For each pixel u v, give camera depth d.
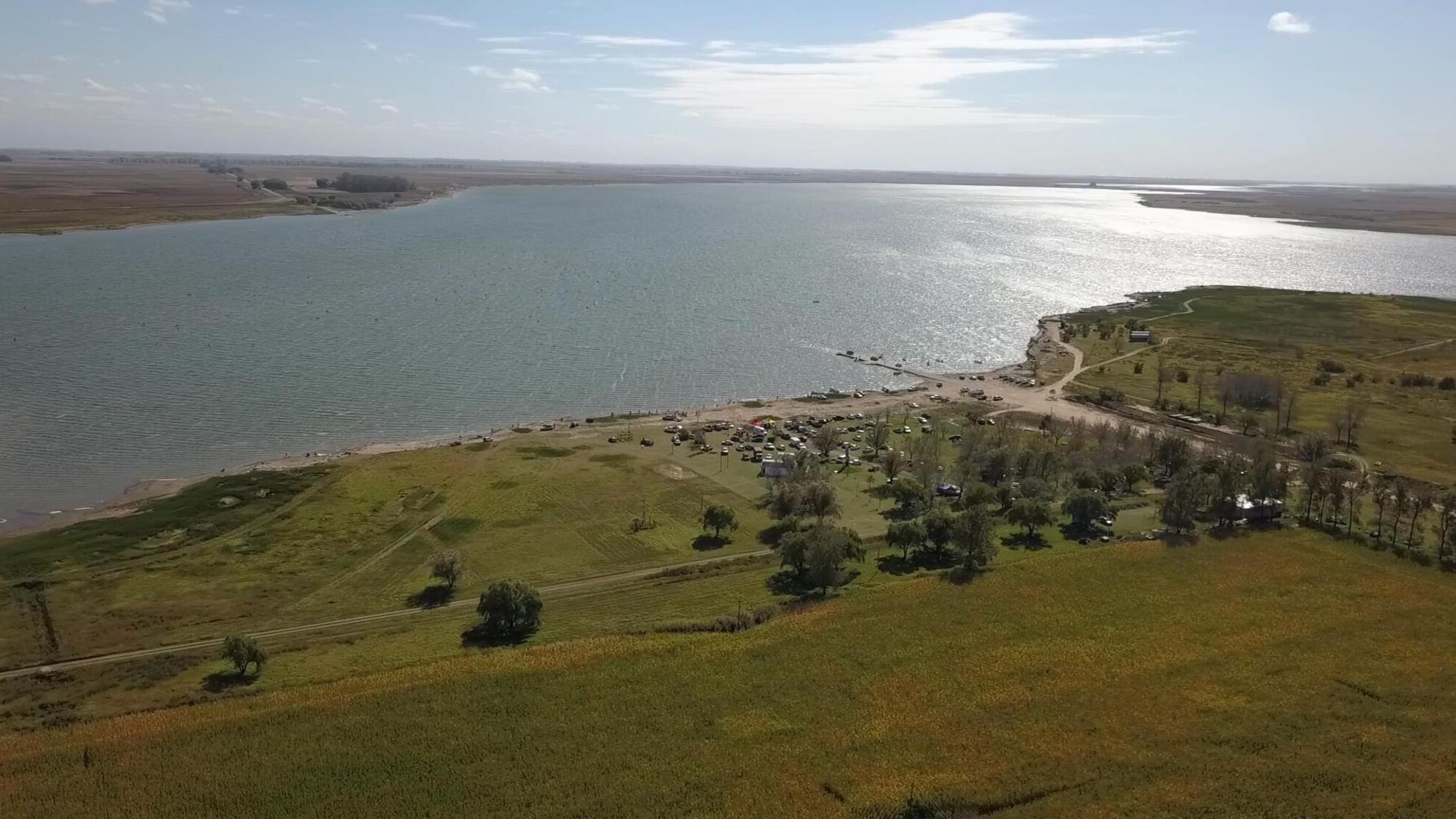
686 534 137.88
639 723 89.81
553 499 150.25
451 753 85.00
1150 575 123.31
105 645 104.00
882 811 77.94
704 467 166.62
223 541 132.25
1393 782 81.31
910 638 106.81
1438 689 96.25
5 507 146.75
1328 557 128.50
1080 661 101.75
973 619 111.44
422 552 130.62
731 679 97.69
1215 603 115.38
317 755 84.25
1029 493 146.50
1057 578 122.38
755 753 85.50
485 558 128.88
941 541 130.38
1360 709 92.75
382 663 100.62
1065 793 80.44
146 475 160.75
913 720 90.69
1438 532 136.75
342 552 129.88
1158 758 84.88
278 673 98.31
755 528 140.38
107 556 126.94
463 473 160.88
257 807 77.94
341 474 159.38
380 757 84.25
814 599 117.12
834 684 97.00
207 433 181.00
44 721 89.00
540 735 87.81
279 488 152.38
